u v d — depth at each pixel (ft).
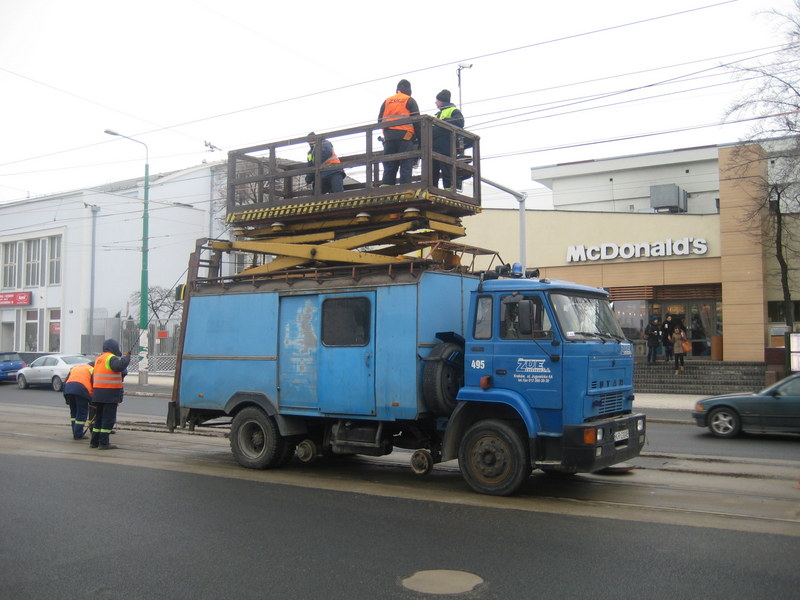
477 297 27.20
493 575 16.94
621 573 17.02
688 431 48.16
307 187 37.63
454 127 30.60
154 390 85.05
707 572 17.04
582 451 24.35
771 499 25.44
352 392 28.99
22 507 24.29
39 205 128.98
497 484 25.95
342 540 20.13
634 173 121.70
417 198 28.45
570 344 24.98
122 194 136.77
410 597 15.49
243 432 32.91
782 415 42.06
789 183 73.82
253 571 17.35
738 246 80.64
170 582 16.60
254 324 32.60
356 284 29.37
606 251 88.28
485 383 26.27
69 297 122.72
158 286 127.13
